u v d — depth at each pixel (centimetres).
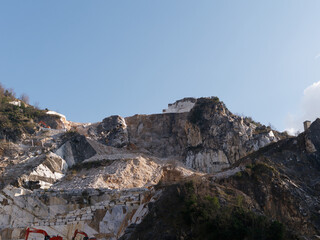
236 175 4153
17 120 7250
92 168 6100
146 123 8338
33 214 4669
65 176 5847
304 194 4144
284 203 3994
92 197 4744
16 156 6153
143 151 7712
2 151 6231
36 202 4725
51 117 8062
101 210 4244
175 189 3684
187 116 7919
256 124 8012
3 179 5400
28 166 5706
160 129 8256
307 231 3772
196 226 3159
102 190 4775
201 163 6975
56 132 7175
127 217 4106
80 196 4759
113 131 7825
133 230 3569
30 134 7031
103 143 7550
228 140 6981
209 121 7381
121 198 4316
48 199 4741
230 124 7144
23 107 8100
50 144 6475
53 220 4353
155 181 5800
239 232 3025
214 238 3033
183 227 3238
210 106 7569
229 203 3512
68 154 6334
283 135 7625
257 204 3884
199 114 7575
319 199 4175
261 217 3222
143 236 3328
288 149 5141
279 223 3117
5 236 4422
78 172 6053
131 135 8181
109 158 6419
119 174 5725
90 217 4247
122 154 6894
